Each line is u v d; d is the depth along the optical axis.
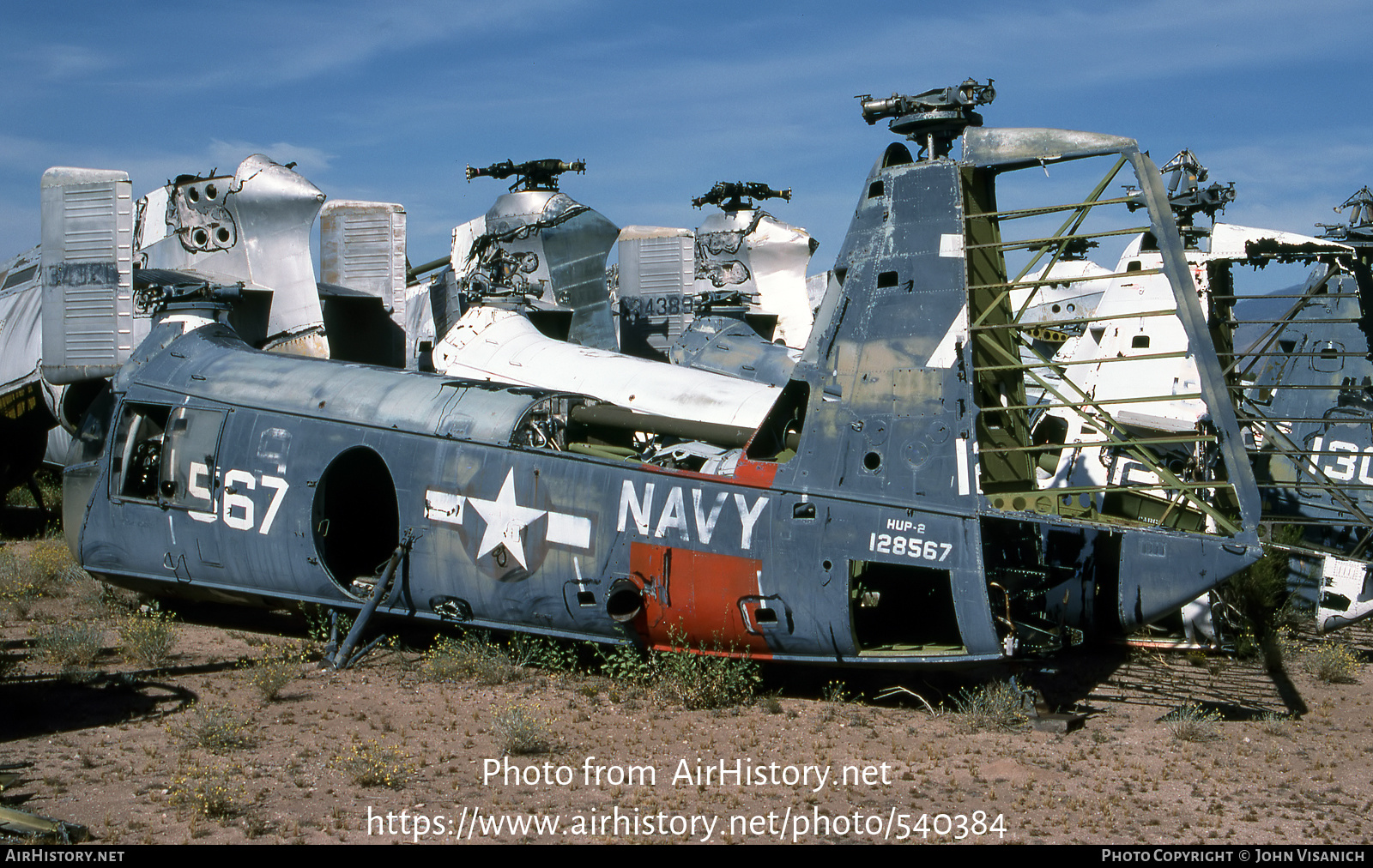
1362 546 12.93
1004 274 10.19
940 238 9.69
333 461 11.47
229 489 11.84
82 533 12.71
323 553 11.60
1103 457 13.48
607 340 20.52
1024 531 10.58
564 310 18.45
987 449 9.41
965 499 9.22
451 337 16.08
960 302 9.48
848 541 9.54
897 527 9.40
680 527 10.05
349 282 20.62
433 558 10.98
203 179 16.22
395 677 10.59
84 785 7.48
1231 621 13.09
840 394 9.89
